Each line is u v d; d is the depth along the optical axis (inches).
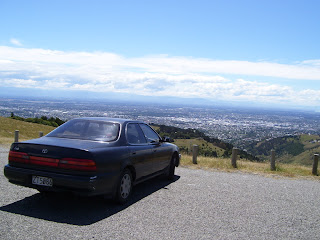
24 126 1535.4
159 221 174.9
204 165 436.8
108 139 208.2
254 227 175.3
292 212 212.5
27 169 185.2
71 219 170.4
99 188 180.5
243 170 416.2
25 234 143.6
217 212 199.8
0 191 220.1
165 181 296.4
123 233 153.0
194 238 152.1
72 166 175.8
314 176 409.4
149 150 244.8
